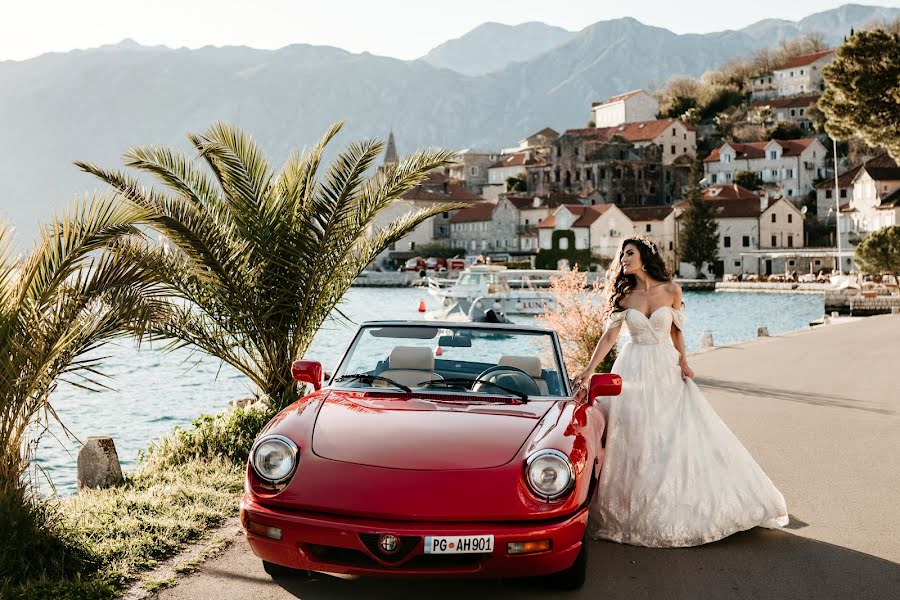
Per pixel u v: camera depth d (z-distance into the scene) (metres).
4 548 4.93
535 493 4.46
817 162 124.62
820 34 183.12
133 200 8.45
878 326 31.38
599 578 5.19
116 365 27.52
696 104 163.25
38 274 5.33
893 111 31.02
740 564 5.47
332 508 4.35
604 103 156.00
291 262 9.34
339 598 4.76
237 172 9.30
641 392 5.99
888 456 8.94
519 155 147.88
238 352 9.80
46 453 13.78
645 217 104.69
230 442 8.43
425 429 4.87
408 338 6.21
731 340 36.56
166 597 4.73
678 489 5.85
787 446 9.50
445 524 4.29
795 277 88.62
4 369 5.09
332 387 5.80
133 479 7.50
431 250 122.31
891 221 88.44
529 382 5.84
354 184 9.53
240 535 5.91
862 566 5.44
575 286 16.08
